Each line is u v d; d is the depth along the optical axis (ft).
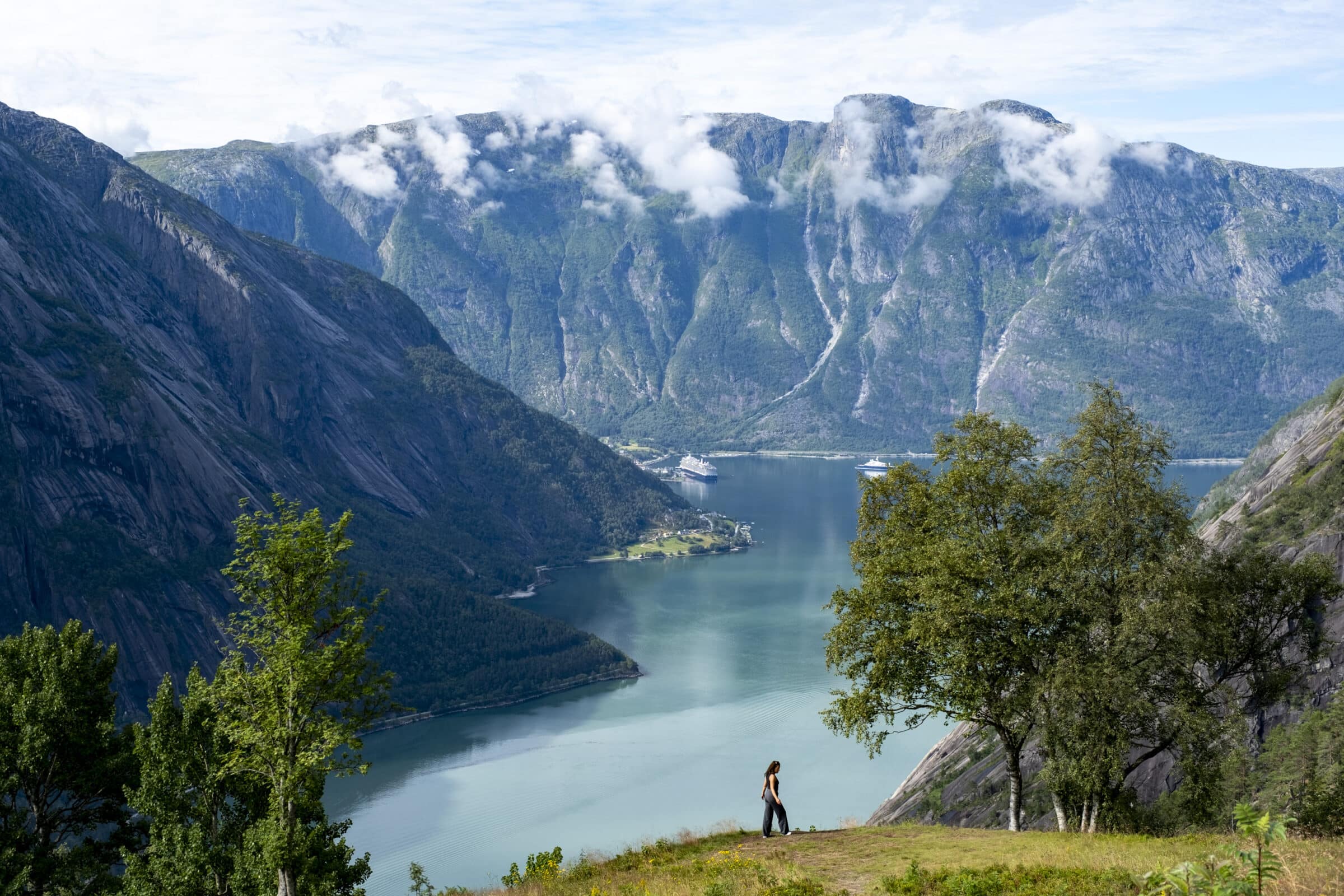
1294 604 197.57
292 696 166.91
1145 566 177.88
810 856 146.51
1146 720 179.11
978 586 183.42
